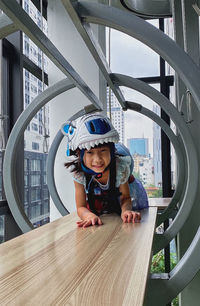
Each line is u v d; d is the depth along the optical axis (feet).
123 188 4.08
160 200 8.07
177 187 6.44
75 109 10.69
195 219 5.74
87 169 3.73
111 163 3.86
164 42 2.19
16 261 1.96
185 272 2.47
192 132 5.54
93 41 2.59
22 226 3.91
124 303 1.26
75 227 3.30
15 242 2.54
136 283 1.50
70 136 3.72
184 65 2.19
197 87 2.18
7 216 8.18
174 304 8.87
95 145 3.52
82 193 3.96
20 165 8.46
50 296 1.36
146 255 2.06
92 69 10.78
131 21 2.20
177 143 6.34
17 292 1.42
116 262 1.90
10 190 3.90
